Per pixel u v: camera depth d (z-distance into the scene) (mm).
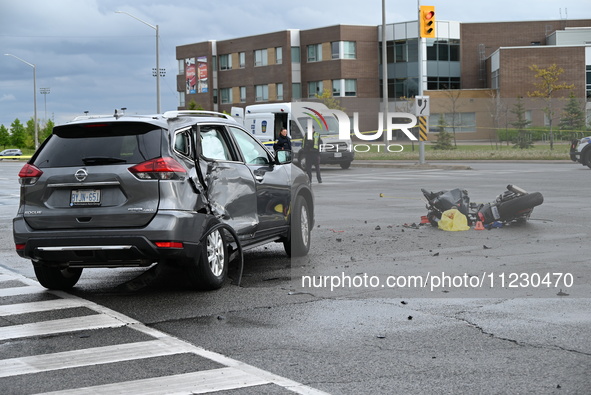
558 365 7359
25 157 110125
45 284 11844
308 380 7133
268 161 13344
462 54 90438
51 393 6992
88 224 10742
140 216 10617
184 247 10719
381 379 7102
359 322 9219
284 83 93812
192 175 11078
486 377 7066
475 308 9602
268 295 10922
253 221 12438
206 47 103188
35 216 10938
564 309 9398
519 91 76750
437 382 6965
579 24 91125
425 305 9867
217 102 103688
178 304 10547
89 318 9922
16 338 9016
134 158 10750
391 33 89188
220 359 7891
